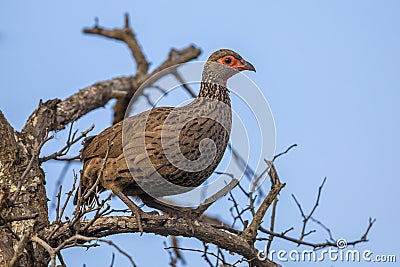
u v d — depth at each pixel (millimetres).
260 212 15234
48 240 13164
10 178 15648
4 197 12625
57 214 13297
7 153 15914
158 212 15898
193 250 15234
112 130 15734
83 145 16484
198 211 15594
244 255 15219
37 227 14352
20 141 16609
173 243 19094
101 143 15586
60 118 19859
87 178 15906
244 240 15148
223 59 16469
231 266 14984
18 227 14469
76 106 20672
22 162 16062
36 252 13836
